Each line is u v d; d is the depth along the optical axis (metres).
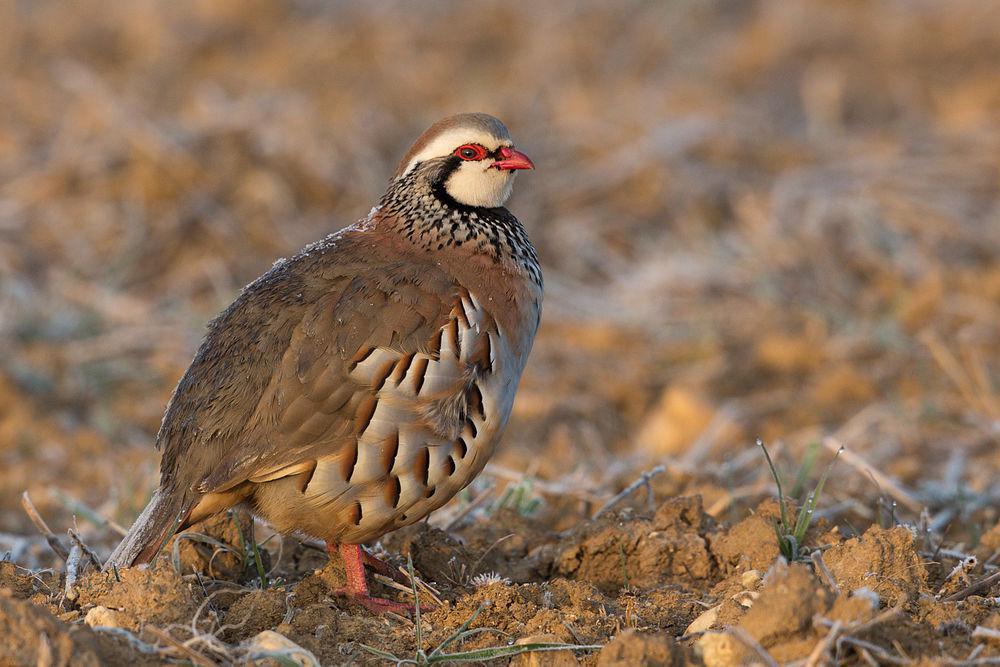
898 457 11.86
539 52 22.44
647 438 12.98
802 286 15.95
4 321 14.53
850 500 9.81
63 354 14.21
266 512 7.60
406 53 22.44
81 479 11.86
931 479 11.23
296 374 7.40
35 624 6.18
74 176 17.31
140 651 6.51
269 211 17.00
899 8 25.31
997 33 23.84
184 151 17.38
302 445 7.35
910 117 20.97
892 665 6.45
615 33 23.52
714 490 9.79
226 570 8.10
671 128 18.75
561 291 16.09
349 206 17.39
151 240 16.50
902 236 16.75
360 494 7.43
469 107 20.03
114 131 17.89
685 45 23.20
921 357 14.34
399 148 18.81
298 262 8.09
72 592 7.29
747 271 16.16
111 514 10.37
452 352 7.58
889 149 18.83
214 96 19.89
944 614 6.91
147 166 17.08
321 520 7.52
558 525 9.72
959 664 6.37
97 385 13.86
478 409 7.71
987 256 16.62
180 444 7.57
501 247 8.23
